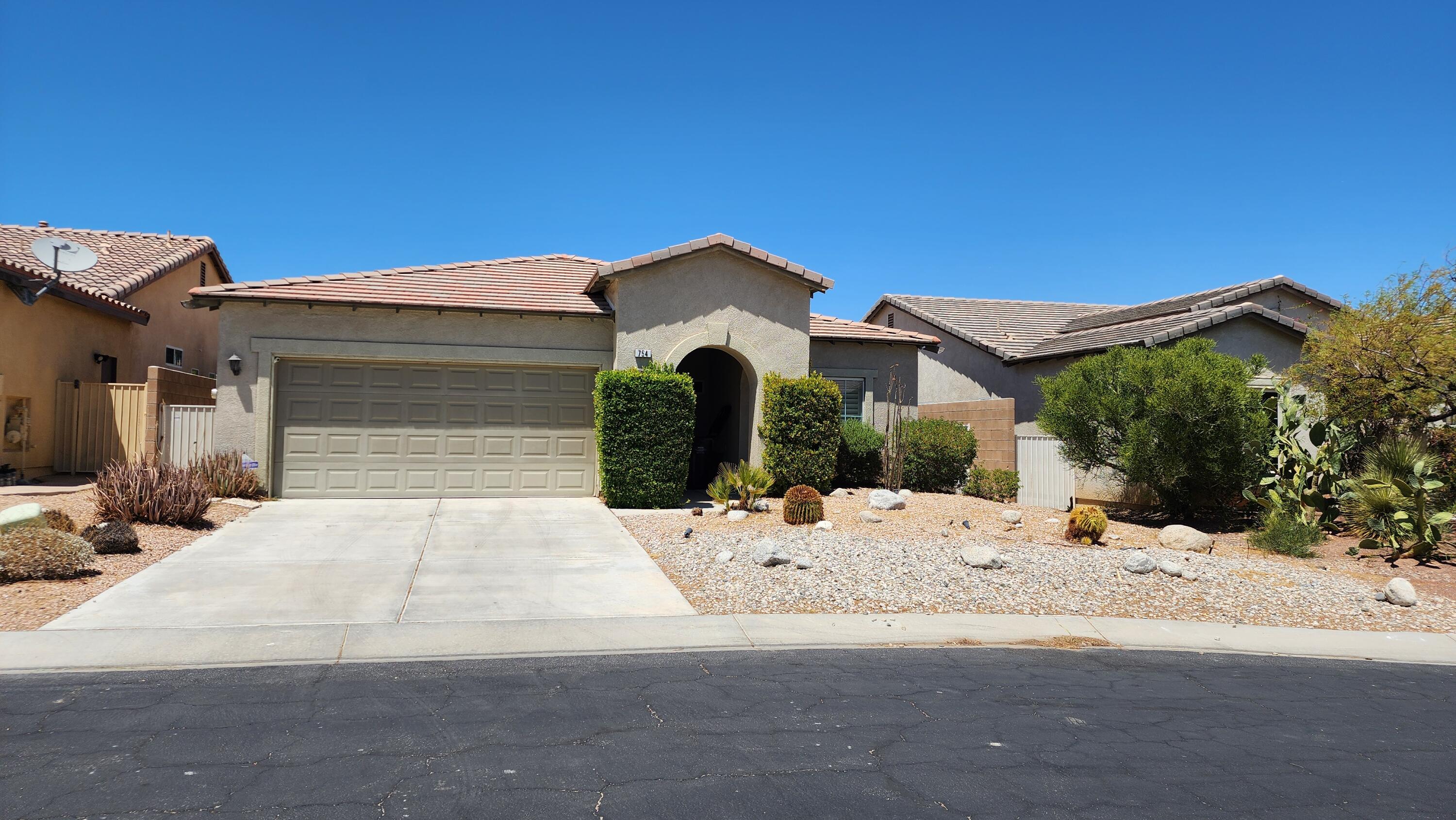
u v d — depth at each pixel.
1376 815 4.57
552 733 5.45
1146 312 22.92
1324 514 14.14
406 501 15.09
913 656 7.64
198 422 14.70
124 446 17.45
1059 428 15.62
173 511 11.59
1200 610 9.52
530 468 15.84
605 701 6.11
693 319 15.85
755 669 7.06
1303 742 5.70
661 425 14.62
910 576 10.05
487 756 5.02
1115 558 11.20
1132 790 4.79
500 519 13.33
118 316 18.86
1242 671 7.58
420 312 15.30
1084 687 6.87
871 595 9.41
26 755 4.89
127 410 17.52
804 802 4.52
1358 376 14.45
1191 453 14.30
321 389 15.08
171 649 7.08
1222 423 13.94
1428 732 5.99
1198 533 12.83
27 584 8.73
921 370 27.73
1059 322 27.36
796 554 10.83
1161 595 9.91
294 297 14.66
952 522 14.02
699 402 20.55
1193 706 6.45
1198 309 20.86
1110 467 16.31
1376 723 6.18
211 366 24.67
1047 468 18.14
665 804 4.45
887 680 6.85
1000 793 4.70
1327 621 9.37
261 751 5.03
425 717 5.68
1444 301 13.72
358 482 15.15
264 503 14.19
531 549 11.30
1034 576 10.29
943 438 18.12
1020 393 22.94
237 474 14.16
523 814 4.29
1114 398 14.84
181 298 22.59
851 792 4.66
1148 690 6.86
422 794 4.49
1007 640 8.29
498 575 9.91
